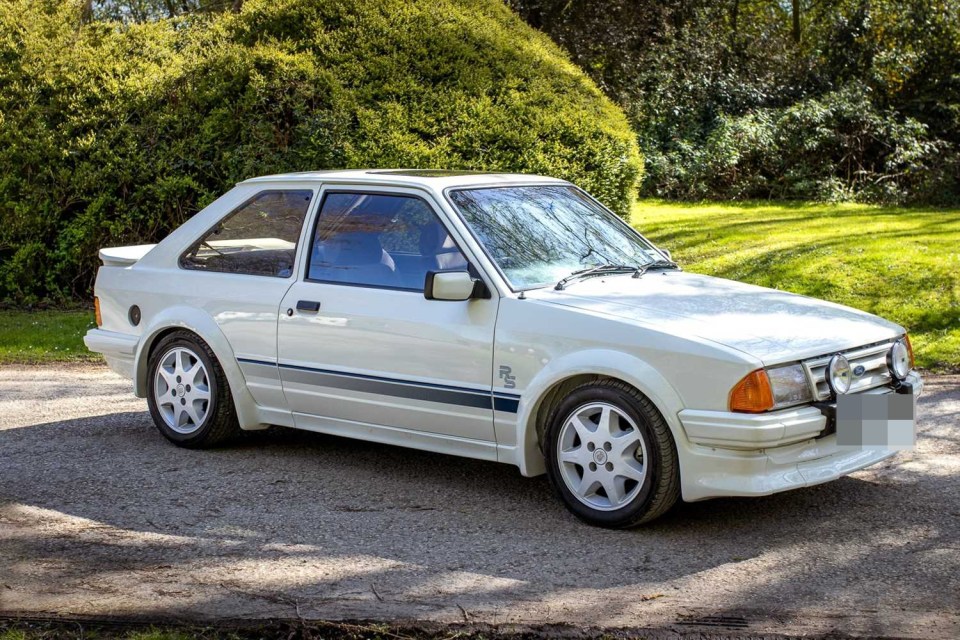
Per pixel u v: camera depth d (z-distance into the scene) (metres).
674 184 18.55
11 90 12.12
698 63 21.16
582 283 5.41
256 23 12.80
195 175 12.03
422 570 4.41
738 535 4.80
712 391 4.55
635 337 4.74
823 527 4.89
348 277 5.73
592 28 22.05
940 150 20.03
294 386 5.91
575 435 5.00
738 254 11.93
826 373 4.74
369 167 11.59
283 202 6.14
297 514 5.18
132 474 5.89
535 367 5.00
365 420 5.70
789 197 19.00
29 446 6.52
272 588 4.21
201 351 6.27
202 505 5.34
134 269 6.69
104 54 12.36
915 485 5.50
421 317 5.36
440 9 12.98
